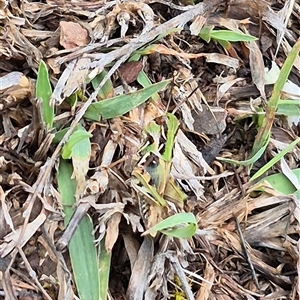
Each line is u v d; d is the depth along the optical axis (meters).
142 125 0.28
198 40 0.32
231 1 0.33
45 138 0.26
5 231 0.24
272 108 0.29
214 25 0.32
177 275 0.26
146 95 0.27
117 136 0.27
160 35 0.29
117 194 0.26
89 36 0.28
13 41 0.28
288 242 0.29
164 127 0.28
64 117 0.27
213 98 0.31
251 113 0.31
